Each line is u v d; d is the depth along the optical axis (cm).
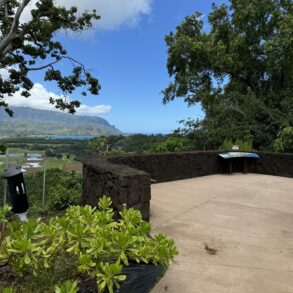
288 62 1744
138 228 241
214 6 2017
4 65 1773
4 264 253
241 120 1688
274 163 1127
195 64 2084
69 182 760
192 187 838
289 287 304
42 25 1555
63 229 239
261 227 495
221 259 366
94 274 213
